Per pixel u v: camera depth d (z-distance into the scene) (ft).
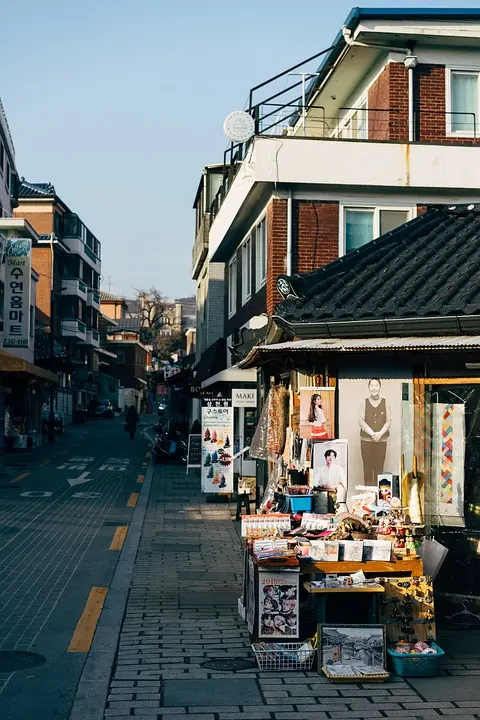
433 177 60.39
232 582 35.63
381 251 38.14
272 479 40.57
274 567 24.80
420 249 38.06
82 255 224.74
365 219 61.46
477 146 60.75
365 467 30.91
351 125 75.36
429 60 66.69
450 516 29.60
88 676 22.47
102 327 302.04
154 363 339.16
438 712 20.18
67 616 29.45
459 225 39.88
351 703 20.77
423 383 30.48
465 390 29.99
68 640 26.35
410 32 64.49
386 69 66.28
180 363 155.43
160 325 369.71
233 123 62.28
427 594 24.61
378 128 67.62
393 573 25.22
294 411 38.29
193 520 54.85
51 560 39.99
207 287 110.93
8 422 117.80
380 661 23.24
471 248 36.37
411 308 30.60
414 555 25.48
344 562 25.14
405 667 22.88
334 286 34.94
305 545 25.35
